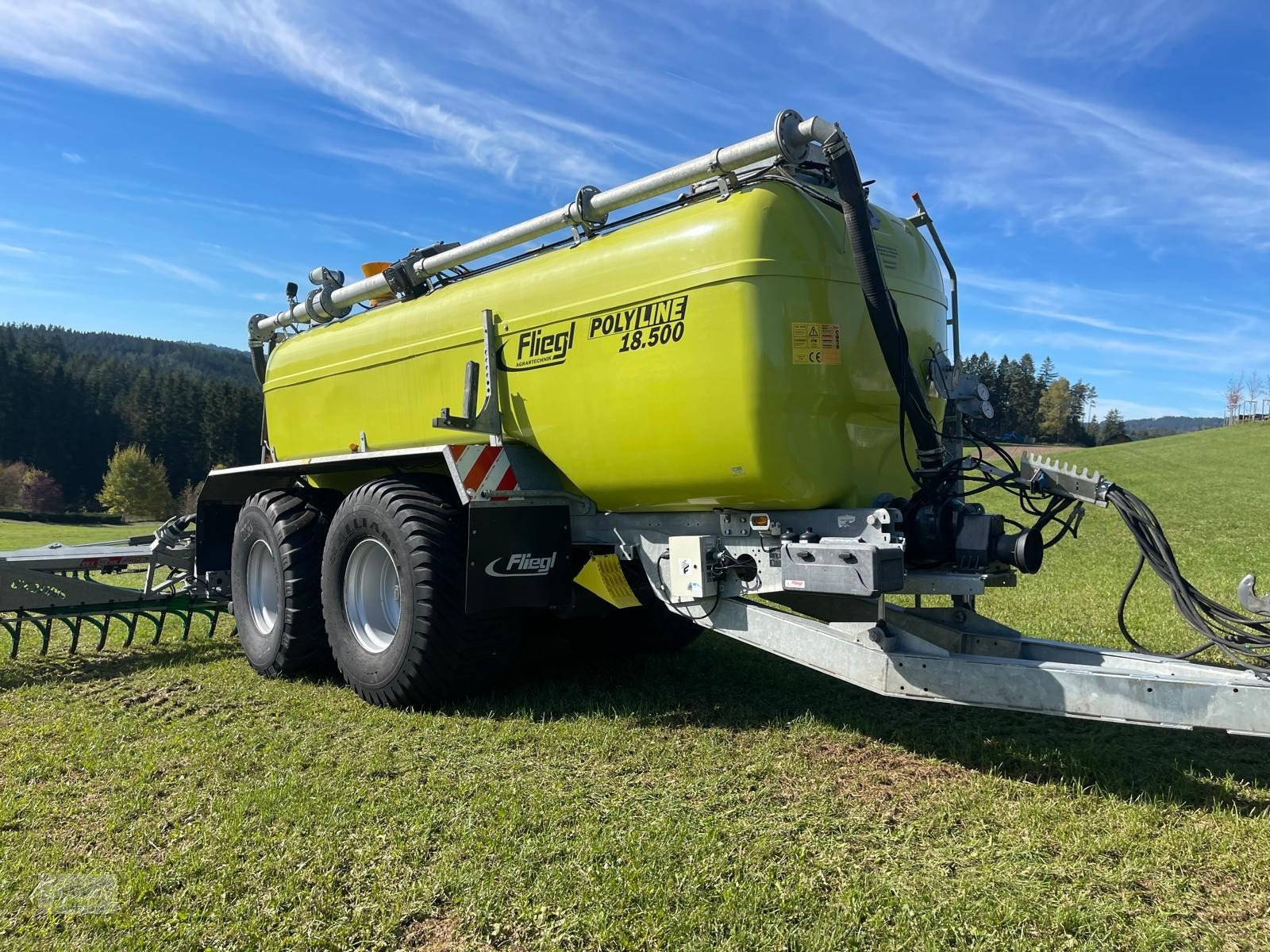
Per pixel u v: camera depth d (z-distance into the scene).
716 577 4.01
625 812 3.03
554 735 3.93
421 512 4.46
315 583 5.28
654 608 5.52
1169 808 2.99
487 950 2.22
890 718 4.16
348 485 5.89
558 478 4.59
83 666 5.75
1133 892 2.44
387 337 5.45
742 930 2.25
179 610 6.63
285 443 6.61
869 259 3.59
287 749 3.82
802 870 2.58
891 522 3.53
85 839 2.92
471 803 3.13
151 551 6.61
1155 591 8.28
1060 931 2.25
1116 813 2.94
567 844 2.77
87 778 3.49
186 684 5.22
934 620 4.01
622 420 3.98
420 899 2.46
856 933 2.23
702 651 5.84
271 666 5.35
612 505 4.43
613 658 5.60
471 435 4.78
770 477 3.60
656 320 3.82
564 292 4.28
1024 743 3.73
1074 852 2.69
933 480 3.86
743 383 3.52
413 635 4.35
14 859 2.76
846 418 3.82
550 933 2.27
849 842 2.79
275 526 5.38
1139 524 3.49
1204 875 2.53
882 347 3.67
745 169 3.79
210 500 6.62
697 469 3.79
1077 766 3.41
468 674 4.43
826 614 3.74
